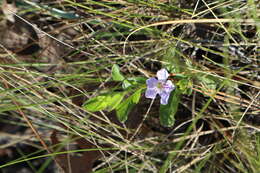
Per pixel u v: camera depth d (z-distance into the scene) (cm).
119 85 81
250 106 79
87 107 77
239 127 78
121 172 82
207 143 82
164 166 76
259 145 77
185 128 82
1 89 80
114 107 77
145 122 82
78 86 81
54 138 82
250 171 78
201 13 81
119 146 79
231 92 80
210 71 78
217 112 81
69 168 81
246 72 80
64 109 80
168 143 79
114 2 82
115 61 82
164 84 76
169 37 81
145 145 81
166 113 77
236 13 77
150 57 82
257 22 76
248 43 79
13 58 81
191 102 82
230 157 80
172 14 82
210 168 78
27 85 78
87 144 81
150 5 81
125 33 82
